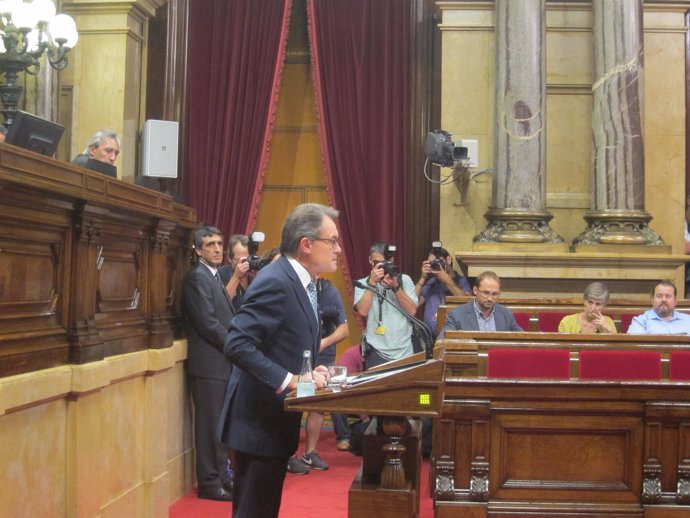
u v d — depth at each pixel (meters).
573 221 8.51
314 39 8.96
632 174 8.14
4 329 3.43
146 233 4.90
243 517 3.32
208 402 5.49
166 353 5.00
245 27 8.98
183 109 9.06
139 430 4.80
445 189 8.43
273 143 9.30
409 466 3.88
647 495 4.68
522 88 8.11
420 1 8.95
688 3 8.53
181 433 5.54
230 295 5.88
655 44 8.59
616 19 8.17
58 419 3.85
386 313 7.16
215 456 5.49
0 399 3.25
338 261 9.08
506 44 8.16
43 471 3.71
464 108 8.48
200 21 9.00
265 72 8.97
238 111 8.96
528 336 5.38
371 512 3.53
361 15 8.93
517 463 4.75
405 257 8.81
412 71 8.92
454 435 4.76
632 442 4.72
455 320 6.50
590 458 4.73
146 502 4.84
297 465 6.46
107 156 5.36
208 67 9.00
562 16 8.55
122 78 8.05
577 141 8.53
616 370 5.12
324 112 8.92
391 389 3.08
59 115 7.71
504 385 4.72
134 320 4.76
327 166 8.91
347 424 7.55
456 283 7.89
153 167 7.61
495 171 8.22
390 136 8.88
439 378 3.09
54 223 3.77
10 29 6.15
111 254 4.44
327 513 5.35
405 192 8.85
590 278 7.85
